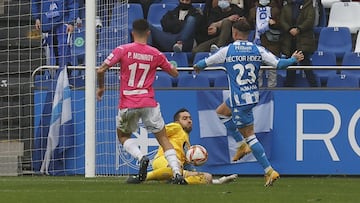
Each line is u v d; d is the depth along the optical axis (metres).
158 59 29.36
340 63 45.97
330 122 38.56
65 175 38.50
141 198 22.72
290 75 41.66
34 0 43.22
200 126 38.59
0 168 39.69
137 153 29.64
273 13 43.62
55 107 38.44
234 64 29.56
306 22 43.00
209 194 24.41
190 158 30.94
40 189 27.03
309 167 38.59
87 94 35.47
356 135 38.56
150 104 29.20
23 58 46.41
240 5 46.47
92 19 35.38
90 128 35.69
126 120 29.50
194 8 45.25
